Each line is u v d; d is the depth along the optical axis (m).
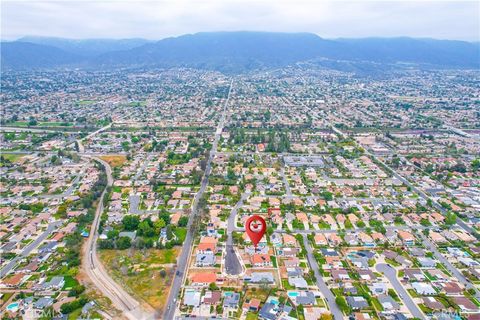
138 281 196.62
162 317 171.00
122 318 169.12
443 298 184.00
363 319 169.25
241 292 188.12
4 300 183.75
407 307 178.38
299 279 196.88
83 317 168.88
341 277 198.25
